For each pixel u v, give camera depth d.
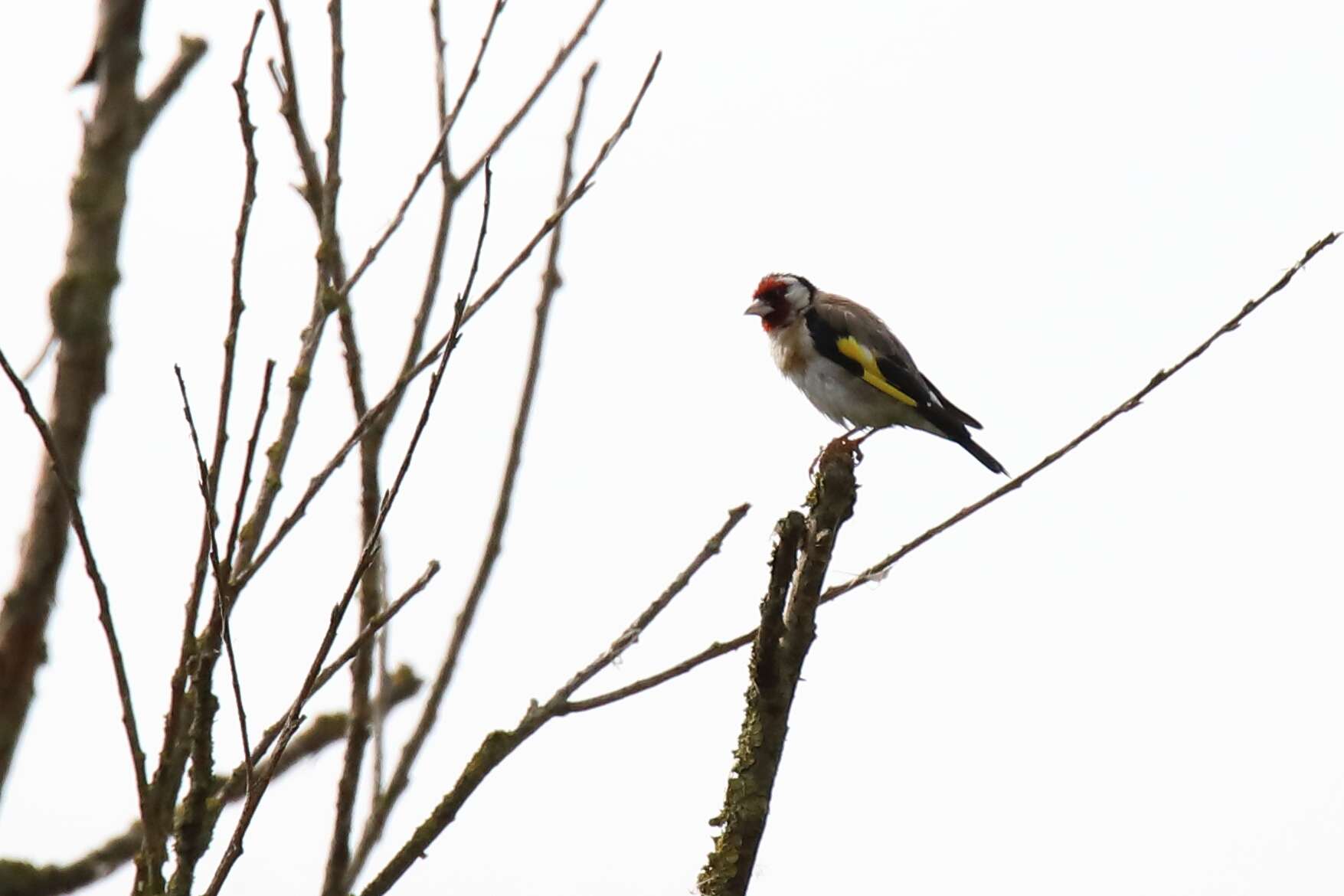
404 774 8.05
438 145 8.18
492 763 7.21
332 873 7.67
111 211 9.91
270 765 6.16
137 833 10.05
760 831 6.96
